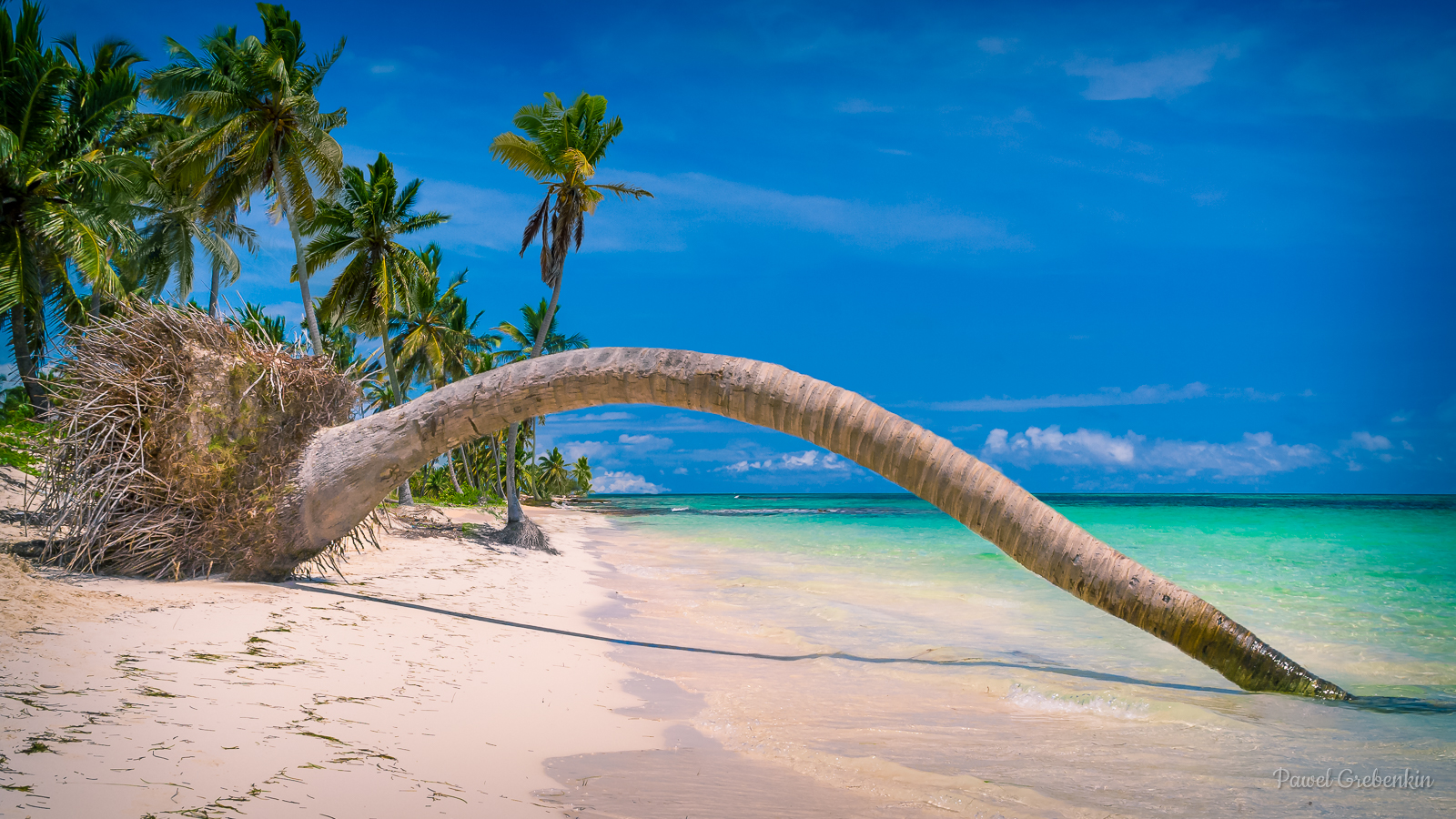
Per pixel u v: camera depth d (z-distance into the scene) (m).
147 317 9.48
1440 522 35.06
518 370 9.09
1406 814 3.96
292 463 9.32
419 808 3.27
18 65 18.61
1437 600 12.36
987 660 7.86
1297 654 8.56
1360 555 19.89
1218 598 12.62
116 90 20.55
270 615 6.93
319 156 21.50
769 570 16.77
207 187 21.33
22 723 3.46
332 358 10.58
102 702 3.91
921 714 5.82
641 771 4.23
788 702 6.07
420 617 8.08
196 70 20.23
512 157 21.72
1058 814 3.93
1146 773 4.59
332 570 10.93
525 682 5.94
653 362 8.79
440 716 4.70
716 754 4.68
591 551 23.48
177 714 3.89
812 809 3.83
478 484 61.03
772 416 8.50
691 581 14.88
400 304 29.31
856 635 9.12
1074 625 10.09
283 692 4.61
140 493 9.02
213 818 2.82
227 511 9.10
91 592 7.09
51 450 9.47
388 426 9.21
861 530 33.47
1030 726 5.57
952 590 13.38
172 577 8.80
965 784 4.29
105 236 19.70
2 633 4.98
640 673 6.84
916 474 8.03
